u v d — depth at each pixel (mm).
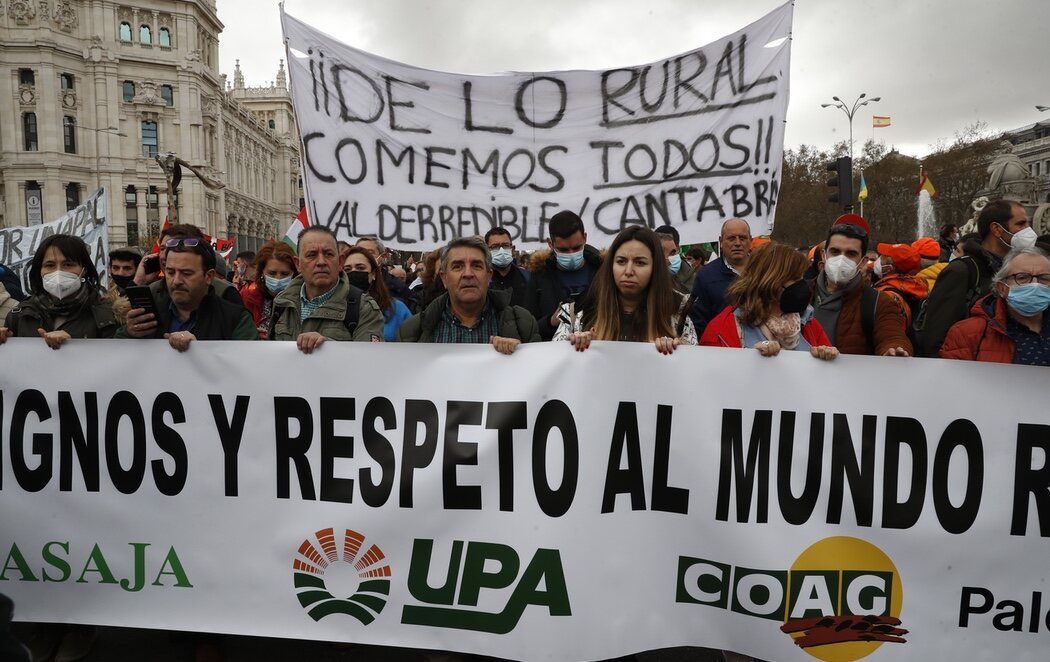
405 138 4758
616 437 2791
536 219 4781
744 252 4195
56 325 3365
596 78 4684
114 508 2988
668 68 4621
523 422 2824
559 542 2789
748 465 2754
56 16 68188
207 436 2957
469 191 4781
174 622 2939
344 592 2883
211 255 3256
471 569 2826
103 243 8109
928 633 2674
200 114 74938
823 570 2711
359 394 2900
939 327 3424
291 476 2924
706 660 3168
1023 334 2936
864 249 3230
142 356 2982
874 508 2709
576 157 4742
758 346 2752
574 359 2812
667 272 2980
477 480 2842
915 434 2701
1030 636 2650
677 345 2779
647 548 2768
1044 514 2666
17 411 3008
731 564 2744
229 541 2934
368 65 4723
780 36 4445
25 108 68188
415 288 7297
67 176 69562
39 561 3006
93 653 3127
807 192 53781
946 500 2689
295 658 3119
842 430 2725
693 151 4629
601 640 2756
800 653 2703
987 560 2670
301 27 4711
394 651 3188
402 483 2871
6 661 1434
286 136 107750
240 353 2945
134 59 71188
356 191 4801
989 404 2678
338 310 3447
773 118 4496
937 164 47875
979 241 3609
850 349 3252
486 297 3225
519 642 2783
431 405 2867
